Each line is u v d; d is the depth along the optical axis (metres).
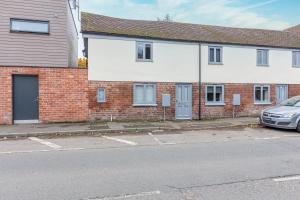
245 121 16.70
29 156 8.41
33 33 16.22
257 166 7.38
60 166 7.34
